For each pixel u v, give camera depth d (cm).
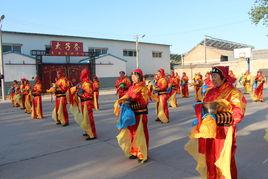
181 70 4922
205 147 496
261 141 843
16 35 3453
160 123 1159
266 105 1652
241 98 470
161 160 696
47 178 611
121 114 679
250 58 4078
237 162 669
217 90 492
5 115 1575
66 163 699
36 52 3334
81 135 984
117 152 773
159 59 5041
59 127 1144
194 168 637
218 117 477
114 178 600
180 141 866
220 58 5625
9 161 729
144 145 680
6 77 3136
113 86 4034
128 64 4622
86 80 920
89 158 731
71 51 3541
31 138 972
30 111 1606
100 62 3891
